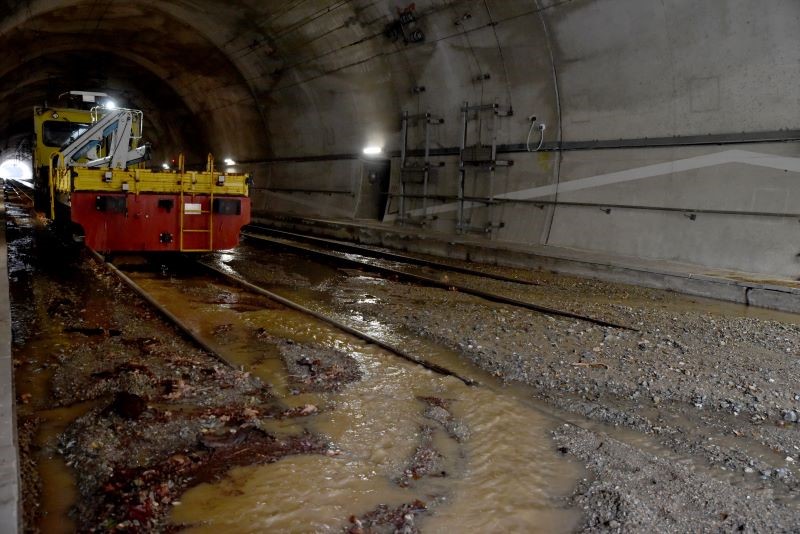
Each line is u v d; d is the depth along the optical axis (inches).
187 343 243.6
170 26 776.9
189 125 1185.4
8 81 946.7
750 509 131.5
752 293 349.1
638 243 456.1
